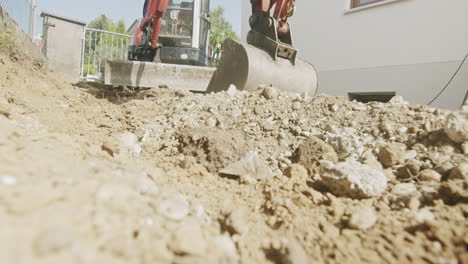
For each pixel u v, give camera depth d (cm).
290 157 240
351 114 286
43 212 88
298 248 117
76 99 447
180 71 576
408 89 562
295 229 138
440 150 219
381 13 601
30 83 398
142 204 115
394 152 216
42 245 76
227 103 337
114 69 559
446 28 519
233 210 140
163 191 143
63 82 538
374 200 170
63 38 768
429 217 137
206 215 141
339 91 664
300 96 351
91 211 97
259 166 211
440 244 119
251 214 155
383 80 596
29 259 73
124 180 127
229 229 131
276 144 255
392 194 174
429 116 259
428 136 235
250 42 451
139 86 567
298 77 429
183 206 128
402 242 121
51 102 374
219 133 251
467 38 497
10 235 77
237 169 209
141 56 642
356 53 638
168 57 617
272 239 129
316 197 171
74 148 171
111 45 934
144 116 350
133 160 208
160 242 98
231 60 425
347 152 229
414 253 115
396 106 289
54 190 98
